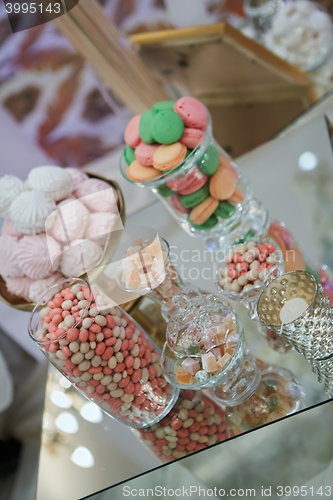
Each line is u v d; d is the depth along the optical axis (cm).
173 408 77
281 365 76
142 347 71
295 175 96
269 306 70
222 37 120
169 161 78
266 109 127
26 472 103
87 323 66
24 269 85
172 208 87
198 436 74
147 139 82
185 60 128
